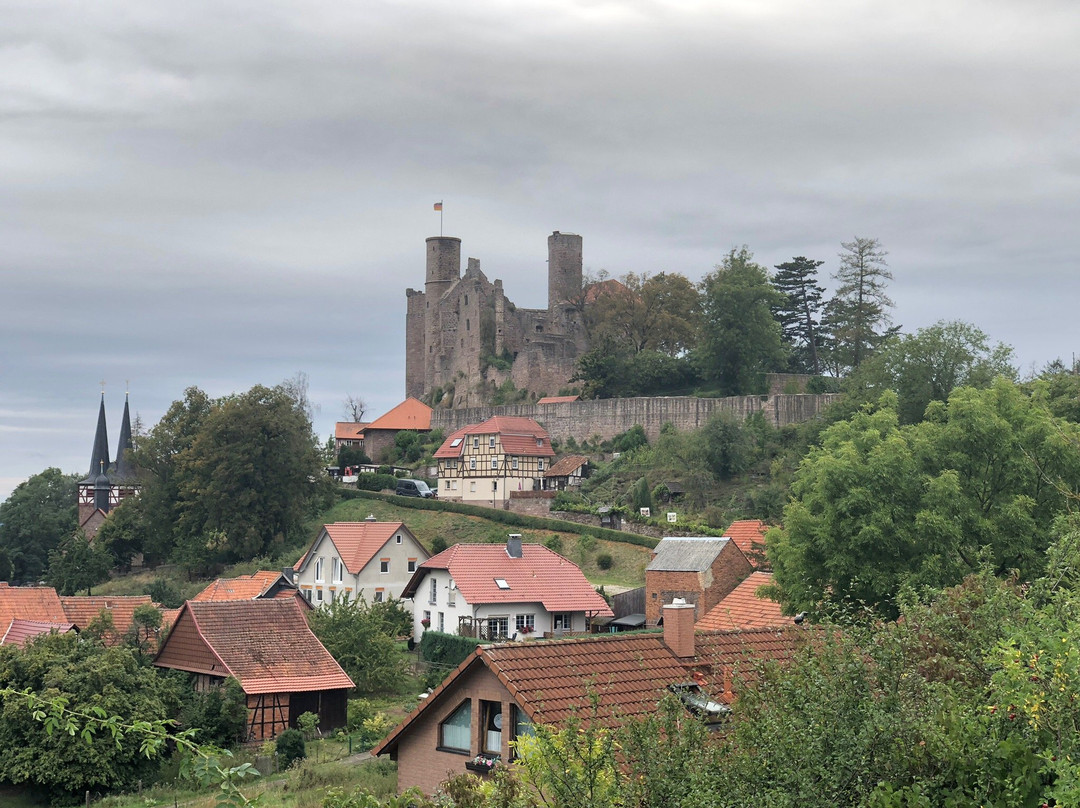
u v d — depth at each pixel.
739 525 65.75
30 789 41.72
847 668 14.71
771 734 14.11
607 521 93.56
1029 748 13.60
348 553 80.50
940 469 44.25
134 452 111.88
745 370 115.50
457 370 143.75
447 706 26.33
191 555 101.88
